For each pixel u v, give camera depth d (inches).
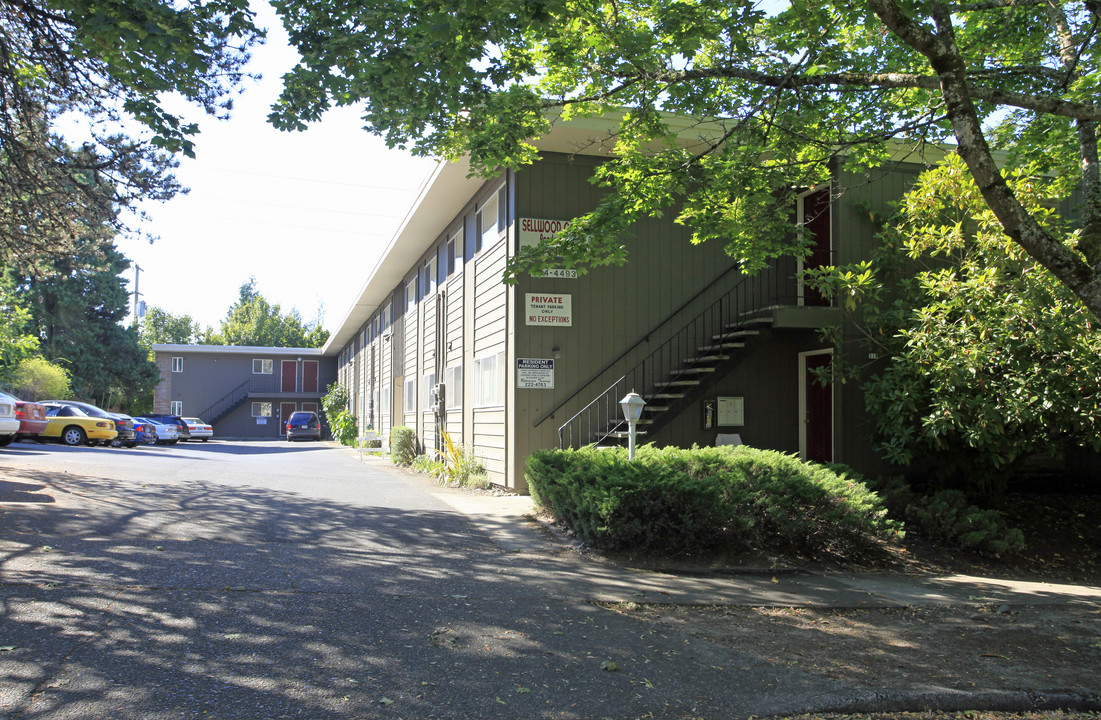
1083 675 202.7
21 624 193.2
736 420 533.6
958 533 374.3
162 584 238.2
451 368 715.4
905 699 180.4
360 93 276.5
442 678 178.2
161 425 1323.8
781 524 331.6
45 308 1582.2
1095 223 260.5
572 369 513.0
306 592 240.7
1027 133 375.9
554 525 381.7
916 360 391.5
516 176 509.4
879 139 330.3
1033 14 337.1
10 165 402.0
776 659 206.1
